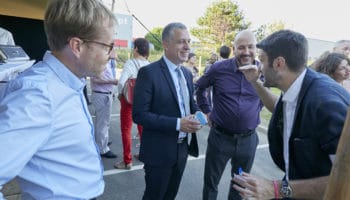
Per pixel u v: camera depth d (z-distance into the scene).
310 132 1.26
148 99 2.11
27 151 0.79
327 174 1.24
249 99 2.71
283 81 1.39
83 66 0.99
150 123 2.06
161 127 2.05
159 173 2.20
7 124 0.77
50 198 0.92
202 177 3.88
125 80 3.70
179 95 2.23
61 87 0.92
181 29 2.12
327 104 1.18
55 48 0.98
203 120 2.08
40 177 0.90
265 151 5.25
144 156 2.22
